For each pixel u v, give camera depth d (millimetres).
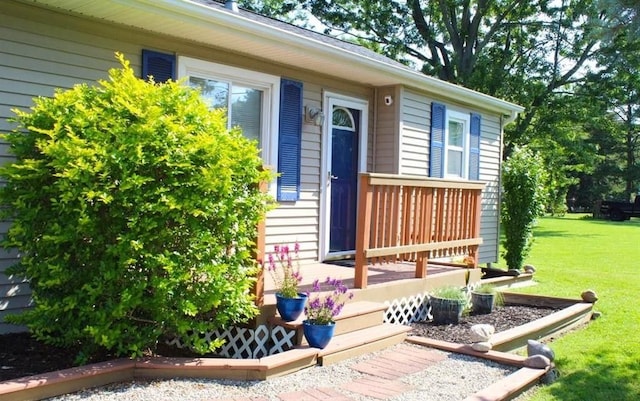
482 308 6988
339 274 6590
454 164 9758
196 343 4090
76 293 3945
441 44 23547
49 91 4883
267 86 6730
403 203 6285
